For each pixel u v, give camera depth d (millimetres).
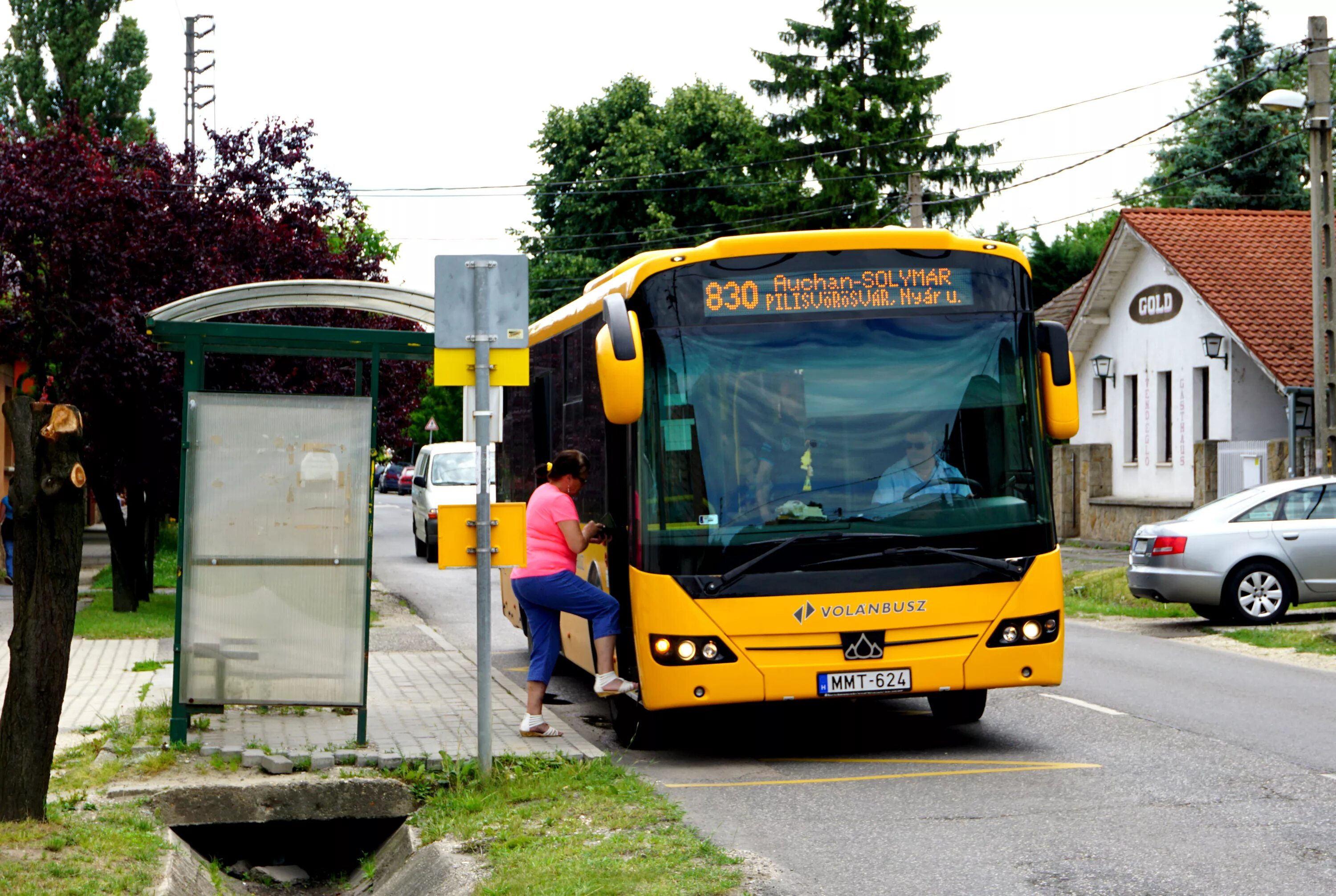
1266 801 7957
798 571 9117
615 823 7555
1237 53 50062
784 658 9086
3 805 7102
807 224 50000
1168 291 34031
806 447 9312
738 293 9461
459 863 7020
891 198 49812
